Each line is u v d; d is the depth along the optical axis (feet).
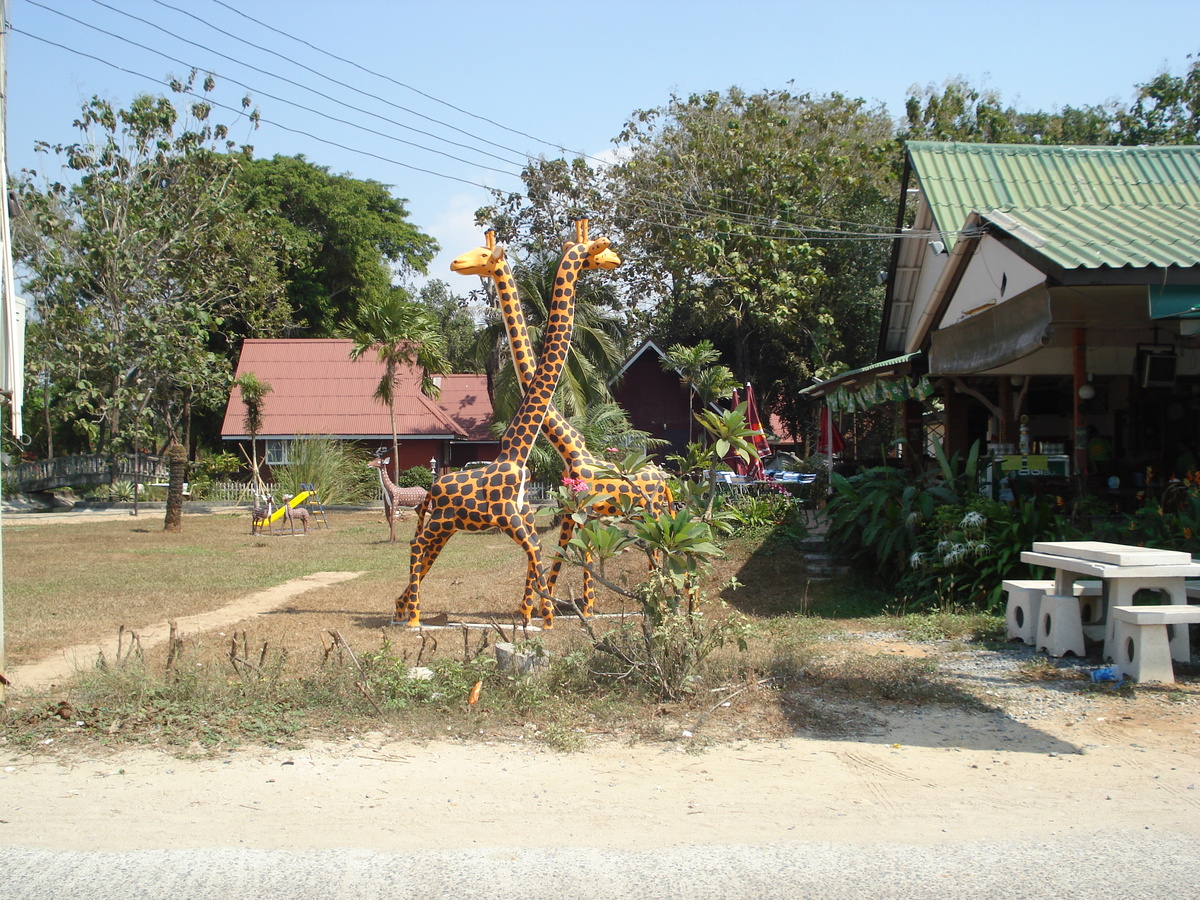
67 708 20.75
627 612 36.22
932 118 105.50
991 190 56.34
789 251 94.58
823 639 30.37
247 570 50.57
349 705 21.53
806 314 101.14
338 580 47.98
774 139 104.37
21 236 105.70
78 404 106.01
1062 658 26.50
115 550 60.80
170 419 122.42
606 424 78.02
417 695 22.20
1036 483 38.47
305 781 17.54
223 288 118.62
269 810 16.21
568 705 21.88
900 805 16.51
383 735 20.13
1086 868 14.15
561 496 28.66
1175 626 25.58
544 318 86.94
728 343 114.21
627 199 104.01
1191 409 50.67
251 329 141.90
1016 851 14.71
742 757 18.98
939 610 34.60
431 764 18.52
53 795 16.78
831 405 62.39
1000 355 35.14
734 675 24.18
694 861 14.34
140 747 19.12
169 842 14.94
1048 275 30.32
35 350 107.34
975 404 60.39
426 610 37.63
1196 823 15.72
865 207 101.86
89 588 43.16
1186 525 32.12
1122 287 33.58
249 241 116.26
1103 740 19.84
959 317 45.32
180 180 109.50
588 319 90.07
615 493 33.99
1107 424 53.67
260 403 101.81
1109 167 57.72
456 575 48.67
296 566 52.54
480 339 90.38
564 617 35.55
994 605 33.60
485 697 22.25
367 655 24.32
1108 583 26.50
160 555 58.29
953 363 40.98
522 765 18.51
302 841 15.02
